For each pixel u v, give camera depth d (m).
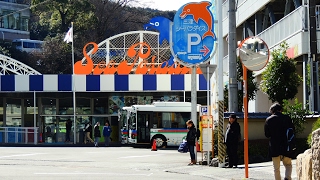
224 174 21.78
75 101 53.16
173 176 21.80
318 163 12.16
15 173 22.23
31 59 90.81
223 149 25.11
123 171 24.11
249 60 18.92
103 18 94.44
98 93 53.16
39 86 50.06
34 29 108.88
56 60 90.31
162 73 51.38
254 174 20.61
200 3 28.75
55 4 90.94
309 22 28.55
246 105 19.23
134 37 57.88
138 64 51.59
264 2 39.12
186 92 52.50
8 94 53.19
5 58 56.03
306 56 31.86
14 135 49.91
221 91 25.70
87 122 53.25
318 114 27.03
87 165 27.48
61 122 53.28
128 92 52.47
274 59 31.42
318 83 28.50
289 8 36.44
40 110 53.19
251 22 45.88
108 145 47.28
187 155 34.56
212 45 28.70
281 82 31.22
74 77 50.28
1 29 101.81
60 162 29.03
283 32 35.50
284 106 27.36
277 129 15.85
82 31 93.12
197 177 21.38
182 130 44.34
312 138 12.49
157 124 44.47
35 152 36.28
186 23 28.73
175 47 28.72
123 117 46.91
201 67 26.86
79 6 91.31
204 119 26.50
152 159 31.19
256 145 26.72
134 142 44.44
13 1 105.94
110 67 51.88
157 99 53.16
